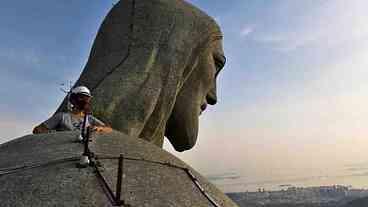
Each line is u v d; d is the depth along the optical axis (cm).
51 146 812
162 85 1298
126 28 1385
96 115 1173
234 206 842
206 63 1455
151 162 803
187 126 1426
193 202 746
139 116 1215
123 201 665
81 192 672
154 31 1369
